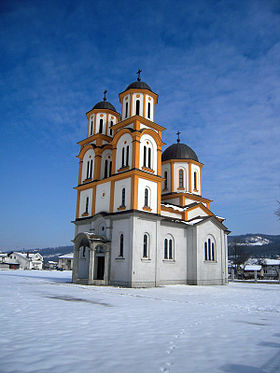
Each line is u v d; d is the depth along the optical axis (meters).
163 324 11.18
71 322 11.08
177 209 38.72
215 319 12.62
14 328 9.88
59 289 24.34
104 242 31.70
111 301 17.72
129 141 33.78
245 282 48.84
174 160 44.53
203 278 36.88
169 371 6.30
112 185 34.00
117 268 30.94
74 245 33.00
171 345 8.30
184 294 23.81
